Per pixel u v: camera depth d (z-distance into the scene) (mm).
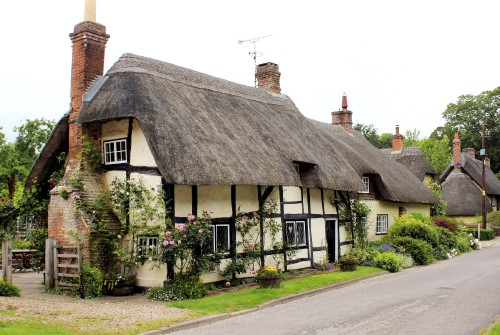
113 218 13164
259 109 17906
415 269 18422
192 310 10414
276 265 15641
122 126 13539
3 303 10625
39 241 14461
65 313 9750
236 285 13969
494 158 53906
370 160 24609
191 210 13031
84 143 13516
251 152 14484
